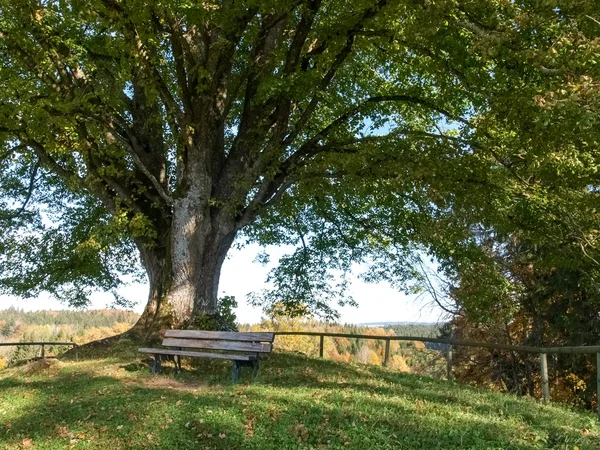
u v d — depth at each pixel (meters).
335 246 17.53
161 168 12.90
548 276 17.83
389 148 11.25
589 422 6.69
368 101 12.42
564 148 9.04
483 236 17.81
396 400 6.95
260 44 12.17
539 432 5.83
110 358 10.02
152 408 6.58
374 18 11.10
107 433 5.93
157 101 13.03
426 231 13.71
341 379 8.41
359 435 5.61
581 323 16.94
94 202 17.20
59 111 10.53
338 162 11.70
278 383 7.91
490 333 20.34
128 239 18.25
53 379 8.79
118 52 10.97
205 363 9.91
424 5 8.85
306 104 13.58
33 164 17.28
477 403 7.19
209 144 11.34
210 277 11.59
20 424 6.47
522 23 7.89
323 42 11.66
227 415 6.24
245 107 12.30
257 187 13.45
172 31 10.72
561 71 7.39
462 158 10.96
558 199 11.02
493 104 9.72
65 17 10.64
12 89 9.97
